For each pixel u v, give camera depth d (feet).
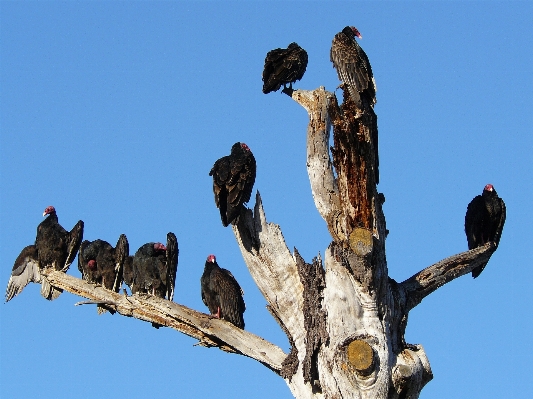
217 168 38.91
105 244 49.11
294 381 35.86
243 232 37.68
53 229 50.65
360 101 36.14
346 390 33.81
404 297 36.99
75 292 43.98
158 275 46.88
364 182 35.94
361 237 35.09
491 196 45.75
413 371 34.71
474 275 40.52
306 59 46.47
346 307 34.78
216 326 38.70
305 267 36.24
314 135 37.14
